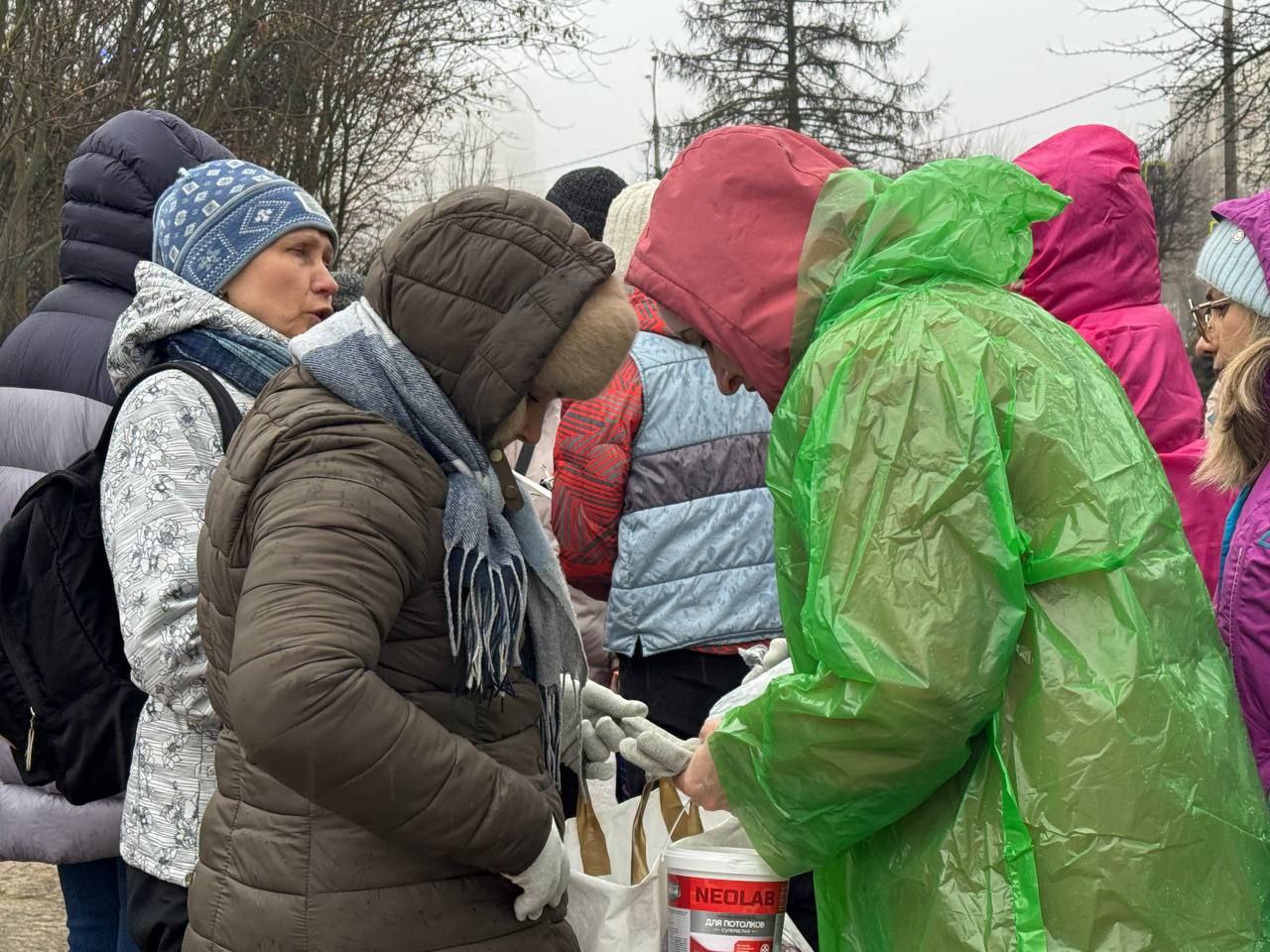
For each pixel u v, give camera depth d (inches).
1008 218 75.1
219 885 71.1
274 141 643.5
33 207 484.4
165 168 123.0
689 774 78.7
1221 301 106.3
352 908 68.4
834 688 66.5
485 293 70.9
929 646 64.1
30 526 94.7
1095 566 65.7
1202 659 69.9
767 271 78.4
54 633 94.5
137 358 100.8
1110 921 63.7
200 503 90.4
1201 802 65.1
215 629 71.8
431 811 65.7
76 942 109.0
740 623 126.0
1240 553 84.4
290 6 590.2
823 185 77.9
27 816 103.7
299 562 65.0
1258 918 66.3
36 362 120.0
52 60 438.3
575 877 84.4
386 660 69.1
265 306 104.2
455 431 71.4
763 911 77.8
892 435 67.1
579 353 72.3
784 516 72.9
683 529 126.3
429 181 774.5
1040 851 64.7
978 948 64.9
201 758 90.6
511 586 72.3
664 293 80.8
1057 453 67.1
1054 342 71.2
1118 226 140.3
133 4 507.8
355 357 71.2
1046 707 65.1
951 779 68.3
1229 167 775.1
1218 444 91.1
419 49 658.8
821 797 68.4
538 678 77.3
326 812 69.1
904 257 73.5
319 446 67.9
